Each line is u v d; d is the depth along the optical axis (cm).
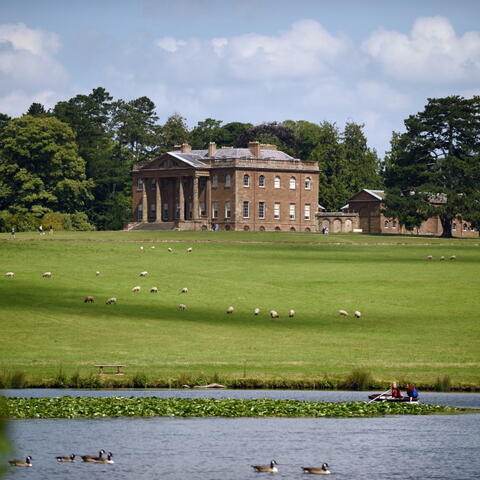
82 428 14788
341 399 17500
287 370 19762
